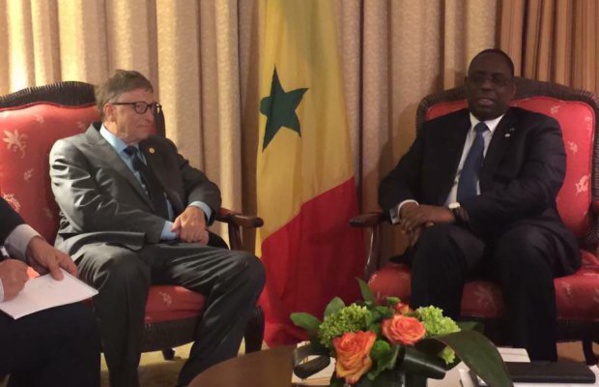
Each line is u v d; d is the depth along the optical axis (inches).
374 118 130.5
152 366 116.8
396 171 115.9
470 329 59.2
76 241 98.9
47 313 77.0
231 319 97.0
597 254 115.3
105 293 92.7
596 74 124.3
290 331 123.3
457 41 128.0
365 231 130.7
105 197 101.6
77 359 78.4
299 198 124.4
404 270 104.7
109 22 127.6
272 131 123.8
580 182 111.7
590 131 112.7
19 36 125.0
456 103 119.9
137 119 105.0
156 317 94.6
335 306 59.4
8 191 104.7
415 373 53.6
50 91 112.6
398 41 129.0
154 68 131.3
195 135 131.4
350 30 130.0
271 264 123.7
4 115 107.5
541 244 96.6
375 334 54.2
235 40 128.6
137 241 99.3
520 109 112.6
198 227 102.9
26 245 84.3
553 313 94.4
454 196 110.7
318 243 125.5
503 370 51.9
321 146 125.5
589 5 122.6
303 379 65.3
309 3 124.8
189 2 128.3
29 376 79.4
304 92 124.6
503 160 108.8
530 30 125.1
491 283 98.7
